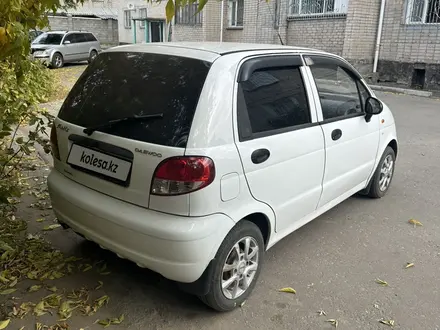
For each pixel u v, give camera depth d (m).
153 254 2.52
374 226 4.24
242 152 2.67
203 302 2.85
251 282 2.99
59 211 3.11
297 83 3.28
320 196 3.58
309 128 3.30
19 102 3.94
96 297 2.98
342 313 2.91
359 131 4.03
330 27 14.97
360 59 14.20
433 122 9.06
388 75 14.02
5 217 3.87
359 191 4.84
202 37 20.69
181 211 2.45
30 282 3.11
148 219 2.50
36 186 4.89
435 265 3.55
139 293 3.04
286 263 3.51
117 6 33.25
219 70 2.65
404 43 13.38
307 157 3.27
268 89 2.99
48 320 2.72
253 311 2.90
